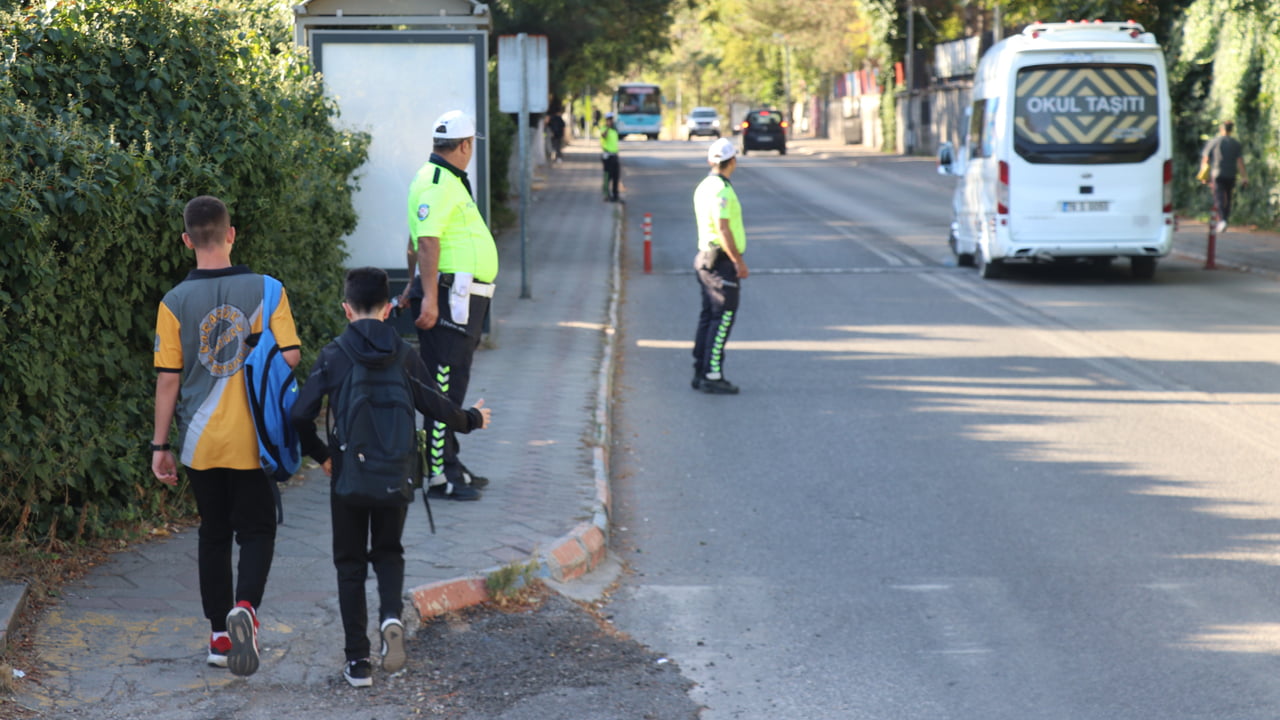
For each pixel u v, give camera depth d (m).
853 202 33.41
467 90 12.34
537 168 44.41
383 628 4.91
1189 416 9.91
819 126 96.19
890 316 15.02
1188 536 6.99
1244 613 5.83
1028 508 7.57
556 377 11.02
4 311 5.42
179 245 6.61
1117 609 5.90
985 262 18.09
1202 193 27.05
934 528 7.21
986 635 5.60
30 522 5.94
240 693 4.75
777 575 6.45
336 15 12.42
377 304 4.91
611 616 5.86
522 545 6.38
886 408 10.30
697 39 115.44
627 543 7.01
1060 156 17.23
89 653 4.98
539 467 8.02
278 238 8.05
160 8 6.93
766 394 10.91
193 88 6.98
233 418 4.78
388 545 5.02
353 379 4.79
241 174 7.15
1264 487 7.94
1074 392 10.80
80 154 5.68
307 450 4.90
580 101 91.81
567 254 21.28
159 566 5.97
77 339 6.00
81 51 6.62
